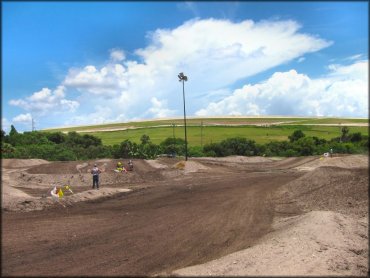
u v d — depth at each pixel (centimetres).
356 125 11938
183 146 7419
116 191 2794
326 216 1798
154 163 5138
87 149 6656
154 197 2628
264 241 1475
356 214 2083
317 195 2608
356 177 2878
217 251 1357
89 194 2514
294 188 3000
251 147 7850
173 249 1359
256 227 1744
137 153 6366
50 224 1647
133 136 10656
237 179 3841
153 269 1151
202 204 2350
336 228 1639
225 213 2064
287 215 2070
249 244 1452
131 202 2403
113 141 9700
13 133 7256
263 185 3316
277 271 1111
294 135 8712
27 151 6125
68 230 1559
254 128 11688
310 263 1212
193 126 12400
